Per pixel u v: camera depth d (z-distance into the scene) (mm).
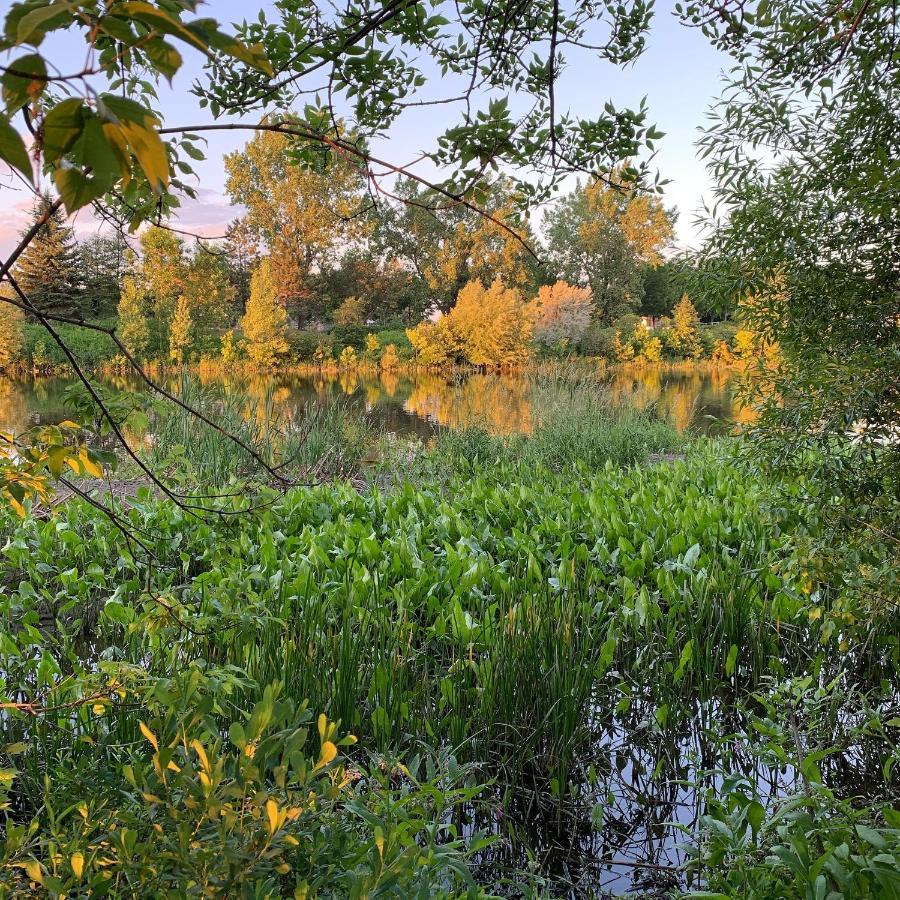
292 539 4996
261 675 3064
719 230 3420
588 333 31016
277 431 7352
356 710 3238
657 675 3744
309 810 1390
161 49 630
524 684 3297
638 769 3264
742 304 3402
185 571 4738
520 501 6051
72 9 527
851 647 3857
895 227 2898
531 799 3012
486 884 2541
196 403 7547
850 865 1642
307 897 1230
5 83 608
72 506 5559
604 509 5613
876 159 2934
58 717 2703
